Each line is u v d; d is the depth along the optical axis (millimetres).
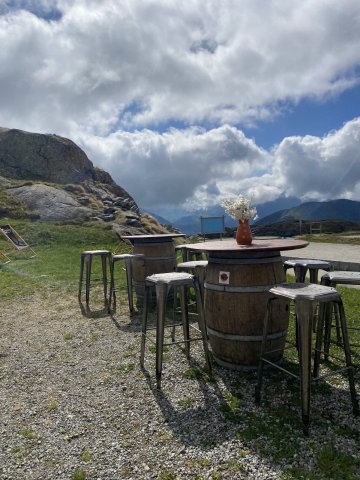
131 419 4414
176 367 5875
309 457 3594
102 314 9320
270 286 5367
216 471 3445
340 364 5797
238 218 6160
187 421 4320
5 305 10297
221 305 5559
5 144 48438
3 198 33125
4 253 19812
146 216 38219
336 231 46406
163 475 3404
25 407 4773
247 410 4516
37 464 3633
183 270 8305
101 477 3420
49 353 6727
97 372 5816
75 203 34469
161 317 5168
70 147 52000
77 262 17688
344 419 4258
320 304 5238
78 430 4207
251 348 5496
